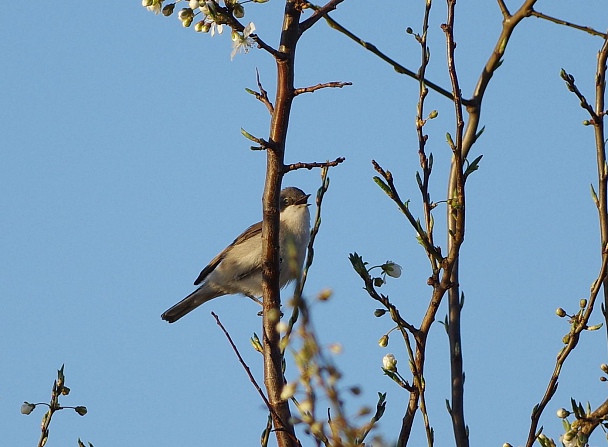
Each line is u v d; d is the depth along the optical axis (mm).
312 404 6020
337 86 9750
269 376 9531
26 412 10414
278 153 9773
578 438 8625
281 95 9820
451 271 8875
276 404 9406
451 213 10328
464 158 10625
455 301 10367
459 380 9922
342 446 5965
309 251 10336
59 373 10602
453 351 10086
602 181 9992
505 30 10602
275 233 9812
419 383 8664
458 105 8984
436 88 10586
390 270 9086
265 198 9859
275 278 9812
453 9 9195
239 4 9562
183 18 9656
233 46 9586
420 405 8562
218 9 9383
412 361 8727
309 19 10078
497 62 10664
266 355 9594
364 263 9117
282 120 9844
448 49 9117
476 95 10688
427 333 8844
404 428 8594
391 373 8703
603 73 10508
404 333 8812
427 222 9117
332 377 5922
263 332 9672
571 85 10328
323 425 6141
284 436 8812
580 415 8695
